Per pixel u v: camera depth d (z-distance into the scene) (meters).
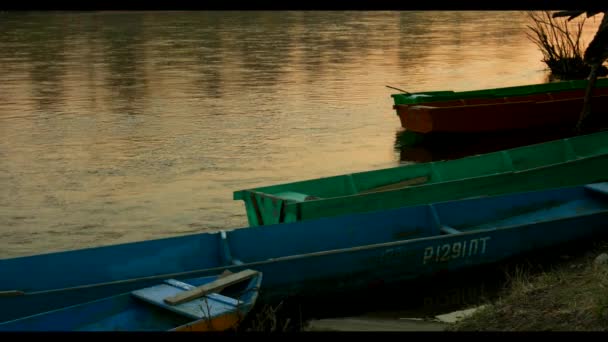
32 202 12.18
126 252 7.79
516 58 30.66
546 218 9.70
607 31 8.38
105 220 11.30
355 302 8.02
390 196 9.84
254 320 7.10
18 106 20.55
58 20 44.97
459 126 16.28
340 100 21.30
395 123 18.38
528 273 8.36
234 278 6.79
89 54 30.91
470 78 25.45
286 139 16.67
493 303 7.30
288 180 13.52
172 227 10.98
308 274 7.75
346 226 8.80
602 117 17.69
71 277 7.55
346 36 38.66
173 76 25.64
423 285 8.34
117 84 24.06
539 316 6.17
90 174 13.85
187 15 49.62
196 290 6.49
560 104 16.95
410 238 9.09
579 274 7.23
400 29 42.84
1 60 29.12
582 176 11.42
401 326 7.23
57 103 20.97
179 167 14.34
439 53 32.06
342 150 15.77
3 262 7.28
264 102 21.02
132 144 16.20
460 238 8.36
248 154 15.35
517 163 12.08
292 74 26.08
